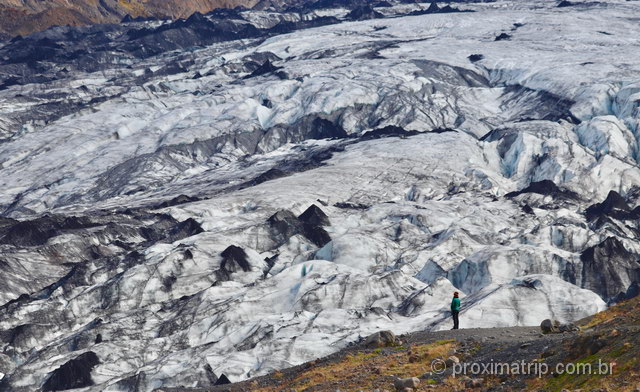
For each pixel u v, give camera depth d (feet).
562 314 384.06
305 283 465.47
